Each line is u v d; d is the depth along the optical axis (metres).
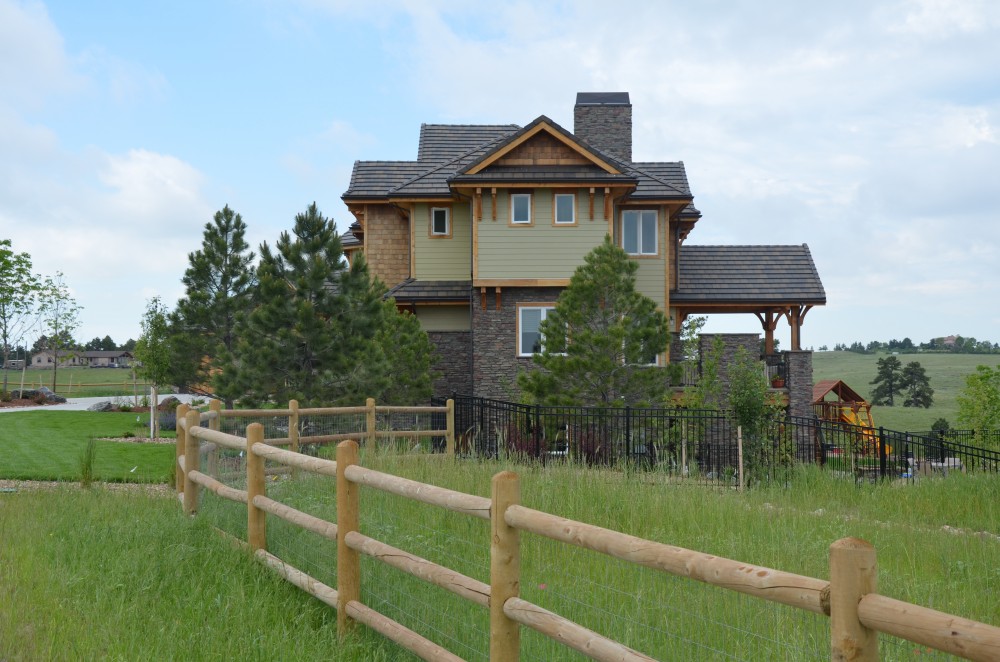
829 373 109.69
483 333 24.22
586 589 5.79
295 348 18.20
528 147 24.48
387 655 5.36
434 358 23.95
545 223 24.27
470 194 24.53
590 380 18.58
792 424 16.53
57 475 14.69
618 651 3.43
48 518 9.02
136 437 24.27
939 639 2.29
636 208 25.22
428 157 29.41
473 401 20.08
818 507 12.18
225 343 24.33
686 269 27.91
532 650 4.86
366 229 28.00
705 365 19.83
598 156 24.08
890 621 2.43
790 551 7.90
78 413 32.12
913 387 80.25
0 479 14.57
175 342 24.12
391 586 6.11
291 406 13.70
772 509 10.72
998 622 6.19
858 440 17.14
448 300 25.47
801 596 2.74
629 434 17.61
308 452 14.39
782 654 4.42
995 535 10.66
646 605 5.19
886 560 8.38
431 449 17.70
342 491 5.82
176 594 6.30
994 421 25.84
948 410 73.56
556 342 19.05
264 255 19.09
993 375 26.67
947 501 12.52
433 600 5.93
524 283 24.05
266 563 7.00
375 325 19.16
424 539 7.51
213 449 9.18
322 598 6.07
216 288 24.58
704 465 16.33
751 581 2.93
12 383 60.44
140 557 7.00
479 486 10.73
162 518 8.70
